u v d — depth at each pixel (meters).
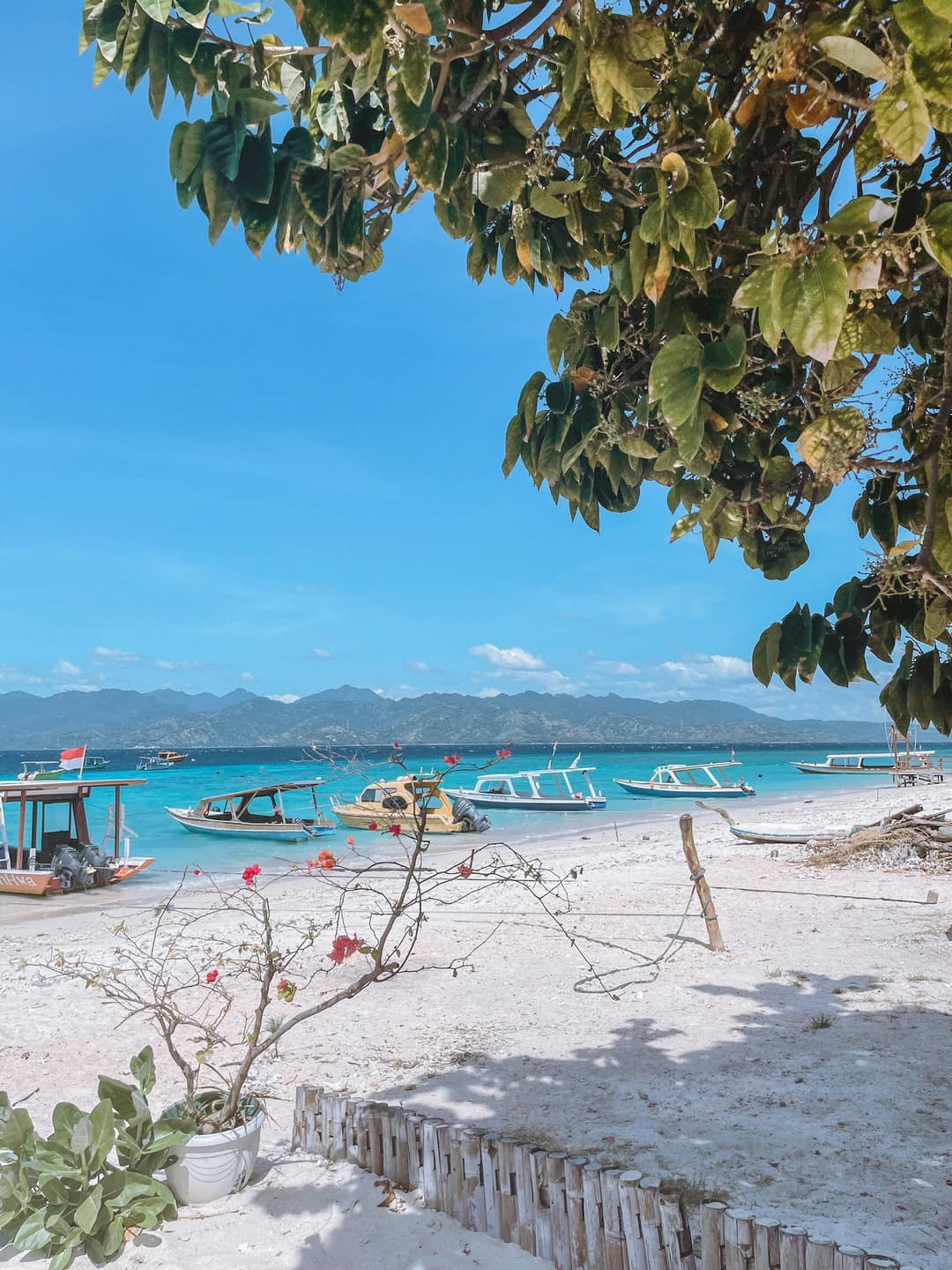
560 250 2.62
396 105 1.88
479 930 14.97
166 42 2.16
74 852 24.45
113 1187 5.19
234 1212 5.35
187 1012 10.58
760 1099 6.99
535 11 2.13
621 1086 7.43
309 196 2.26
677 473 2.98
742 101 2.10
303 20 2.02
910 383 2.47
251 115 2.13
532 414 2.74
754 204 2.65
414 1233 4.95
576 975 11.52
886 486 2.70
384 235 2.81
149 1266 4.80
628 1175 4.34
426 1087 7.62
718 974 11.22
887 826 22.20
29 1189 5.12
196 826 37.44
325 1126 6.09
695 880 12.77
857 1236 4.84
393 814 6.05
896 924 13.85
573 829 37.78
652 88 1.91
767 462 2.63
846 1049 8.12
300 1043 9.07
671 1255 4.10
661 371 1.95
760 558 2.82
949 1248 4.71
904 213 1.98
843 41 1.53
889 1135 6.22
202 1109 5.91
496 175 2.37
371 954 5.88
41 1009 10.85
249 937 14.89
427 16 1.62
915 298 2.27
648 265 2.10
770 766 127.06
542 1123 6.67
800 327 1.66
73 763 26.73
